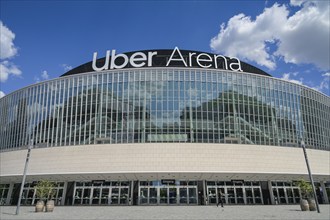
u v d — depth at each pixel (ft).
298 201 151.84
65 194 145.89
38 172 135.85
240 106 144.87
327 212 84.79
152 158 128.26
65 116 147.02
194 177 137.90
